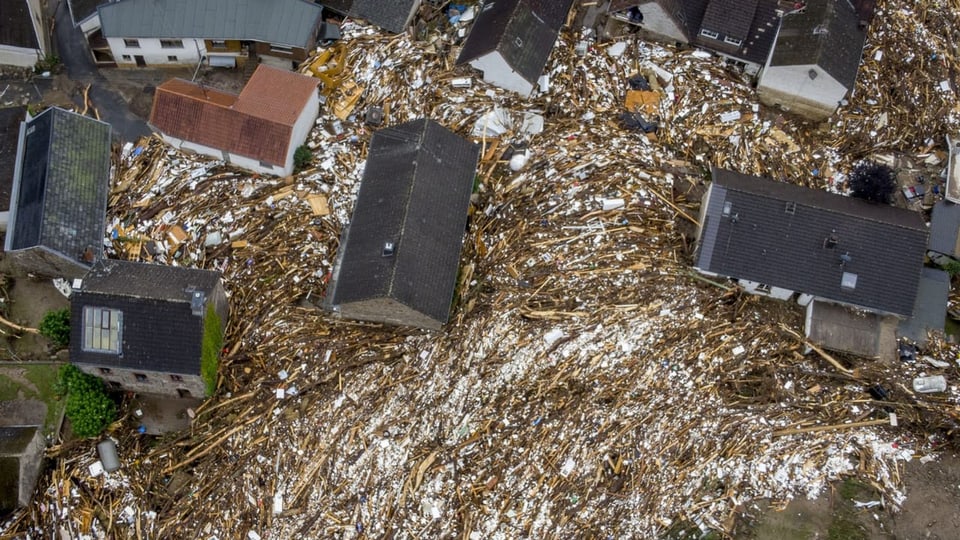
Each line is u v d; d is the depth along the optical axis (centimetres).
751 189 4512
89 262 4478
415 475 4194
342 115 5016
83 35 5334
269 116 4694
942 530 4062
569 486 4159
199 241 4675
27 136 4781
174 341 4122
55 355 4478
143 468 4262
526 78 4903
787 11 5038
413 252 4225
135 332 4125
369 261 4231
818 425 4272
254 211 4741
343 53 5188
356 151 4912
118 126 5056
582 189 4750
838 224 4441
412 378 4362
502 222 4706
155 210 4728
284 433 4288
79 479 4216
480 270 4603
